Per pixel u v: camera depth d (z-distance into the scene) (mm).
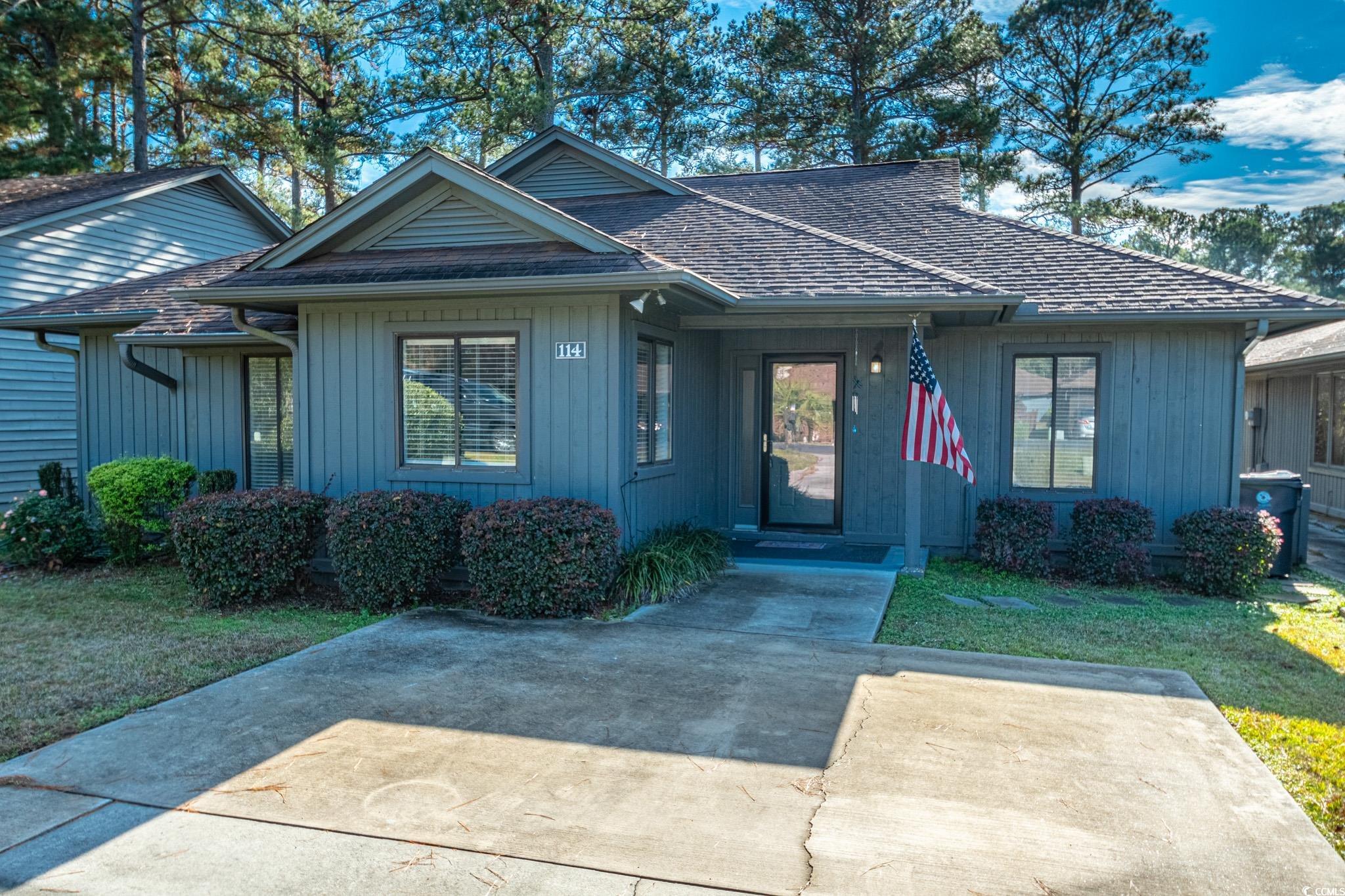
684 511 9891
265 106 24266
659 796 3902
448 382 8094
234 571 7625
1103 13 24297
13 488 13305
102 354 11688
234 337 9445
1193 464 9359
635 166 12094
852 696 5188
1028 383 9844
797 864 3344
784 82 25391
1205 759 4301
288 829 3623
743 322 9133
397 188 8086
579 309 7602
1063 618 7238
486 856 3408
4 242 12961
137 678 5617
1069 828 3615
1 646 6449
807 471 11016
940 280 8125
